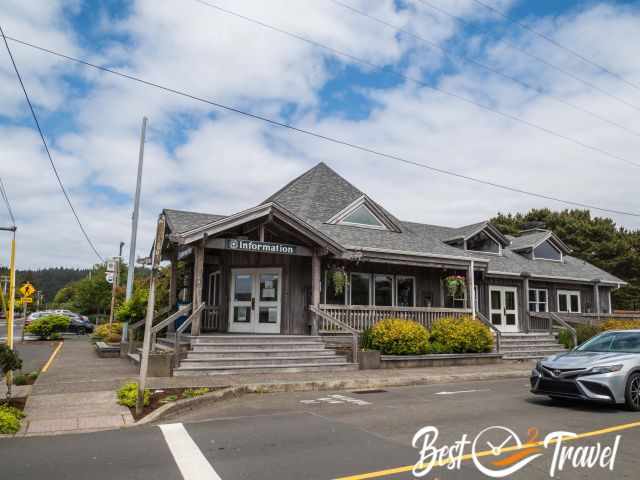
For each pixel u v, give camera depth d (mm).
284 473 5477
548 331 23906
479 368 16062
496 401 10305
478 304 22969
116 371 13250
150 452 6344
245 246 14578
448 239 23781
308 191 21891
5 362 8875
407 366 15711
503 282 23953
